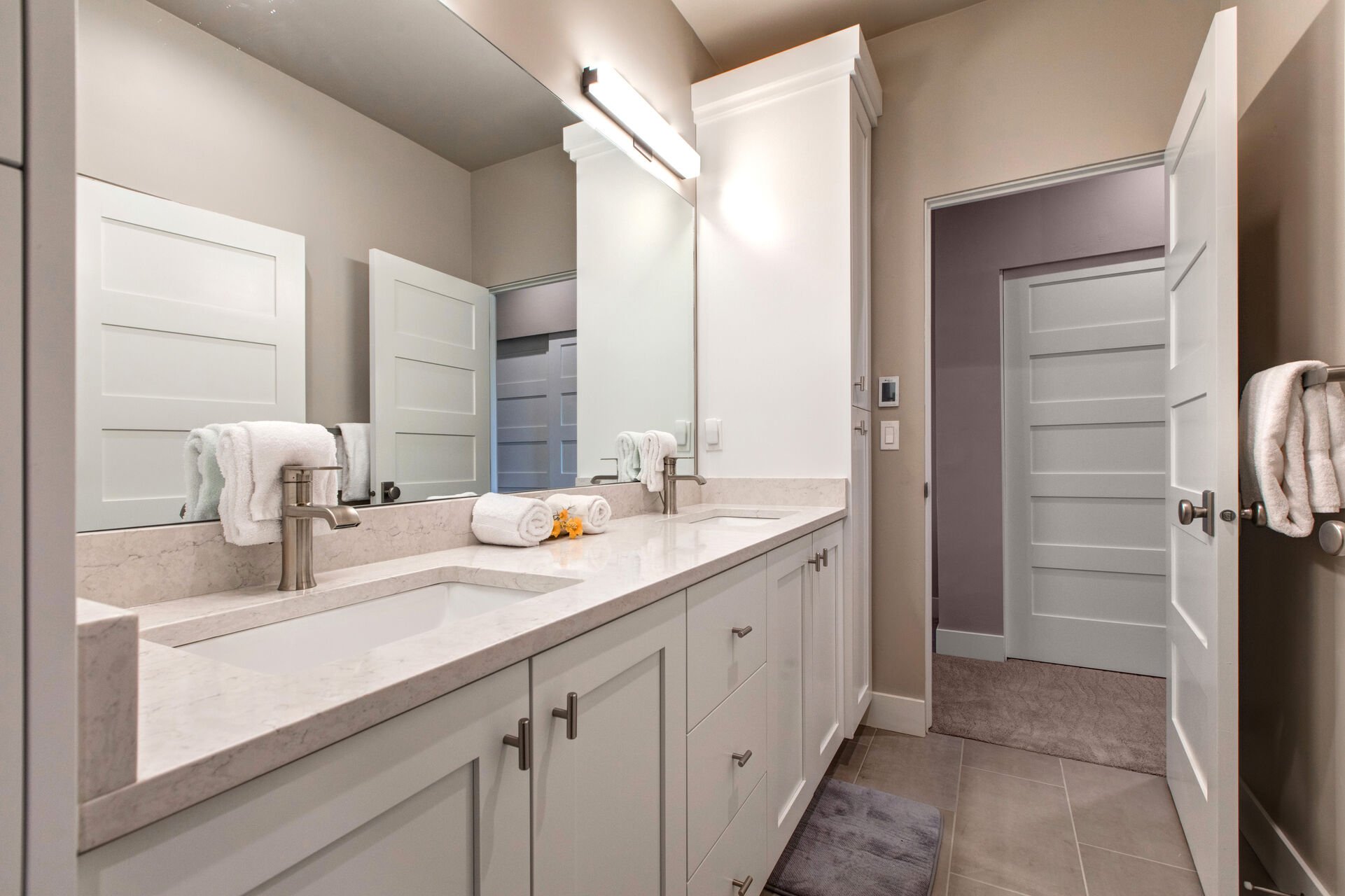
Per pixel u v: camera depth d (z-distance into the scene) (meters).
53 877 0.33
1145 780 1.96
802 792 1.64
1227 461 1.27
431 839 0.59
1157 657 2.87
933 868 1.54
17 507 0.33
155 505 0.86
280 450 0.93
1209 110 1.36
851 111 2.15
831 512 1.96
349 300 1.15
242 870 0.43
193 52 0.91
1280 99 1.52
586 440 1.81
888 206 2.42
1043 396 3.10
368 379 1.18
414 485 1.27
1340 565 1.25
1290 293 1.48
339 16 1.14
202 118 0.92
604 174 1.90
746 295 2.33
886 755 2.14
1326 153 1.30
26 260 0.34
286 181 1.04
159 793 0.38
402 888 0.56
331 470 1.00
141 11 0.85
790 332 2.25
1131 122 2.04
